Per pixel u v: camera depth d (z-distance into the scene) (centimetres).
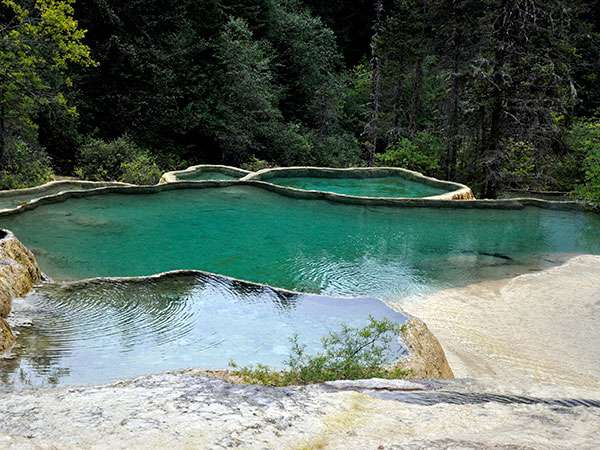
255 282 866
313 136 2784
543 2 1955
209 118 2466
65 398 297
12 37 1612
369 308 741
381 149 3033
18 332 635
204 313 718
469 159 2175
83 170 1994
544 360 720
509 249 1166
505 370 687
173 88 2448
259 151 2653
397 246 1150
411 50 2481
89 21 2348
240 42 2539
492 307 877
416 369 561
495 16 1914
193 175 1781
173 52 2456
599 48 2614
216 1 2600
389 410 296
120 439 255
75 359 579
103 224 1202
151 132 2445
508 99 1897
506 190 2136
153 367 571
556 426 282
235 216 1316
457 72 2191
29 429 263
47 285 780
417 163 2289
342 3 3538
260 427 270
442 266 1048
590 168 1644
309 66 2955
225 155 2572
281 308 739
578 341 779
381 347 605
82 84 2328
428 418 289
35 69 1773
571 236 1279
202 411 281
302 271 975
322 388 326
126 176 1847
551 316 855
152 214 1301
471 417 291
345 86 3100
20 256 780
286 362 586
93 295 758
